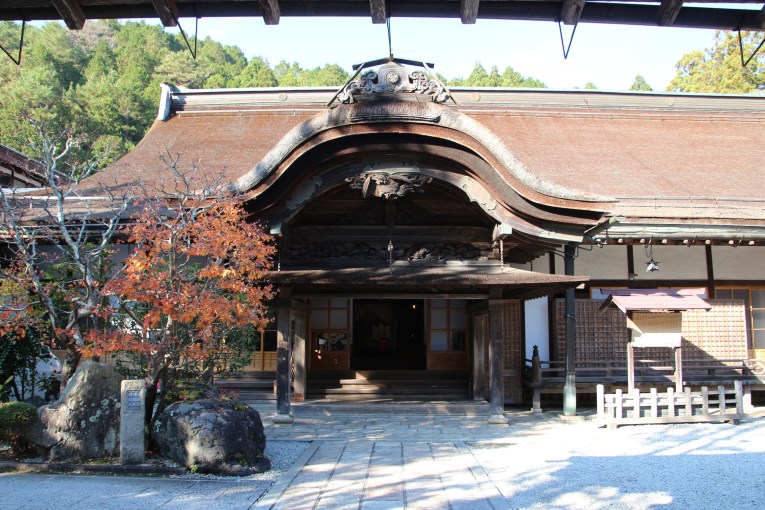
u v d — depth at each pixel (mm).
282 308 11844
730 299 14555
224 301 8188
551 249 12688
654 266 14039
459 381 14977
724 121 20391
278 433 10797
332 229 12094
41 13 5102
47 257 11867
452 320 15672
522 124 19438
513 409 13984
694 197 14031
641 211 13484
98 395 8234
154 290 7891
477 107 20141
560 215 11062
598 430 11117
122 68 60719
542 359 14680
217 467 7645
